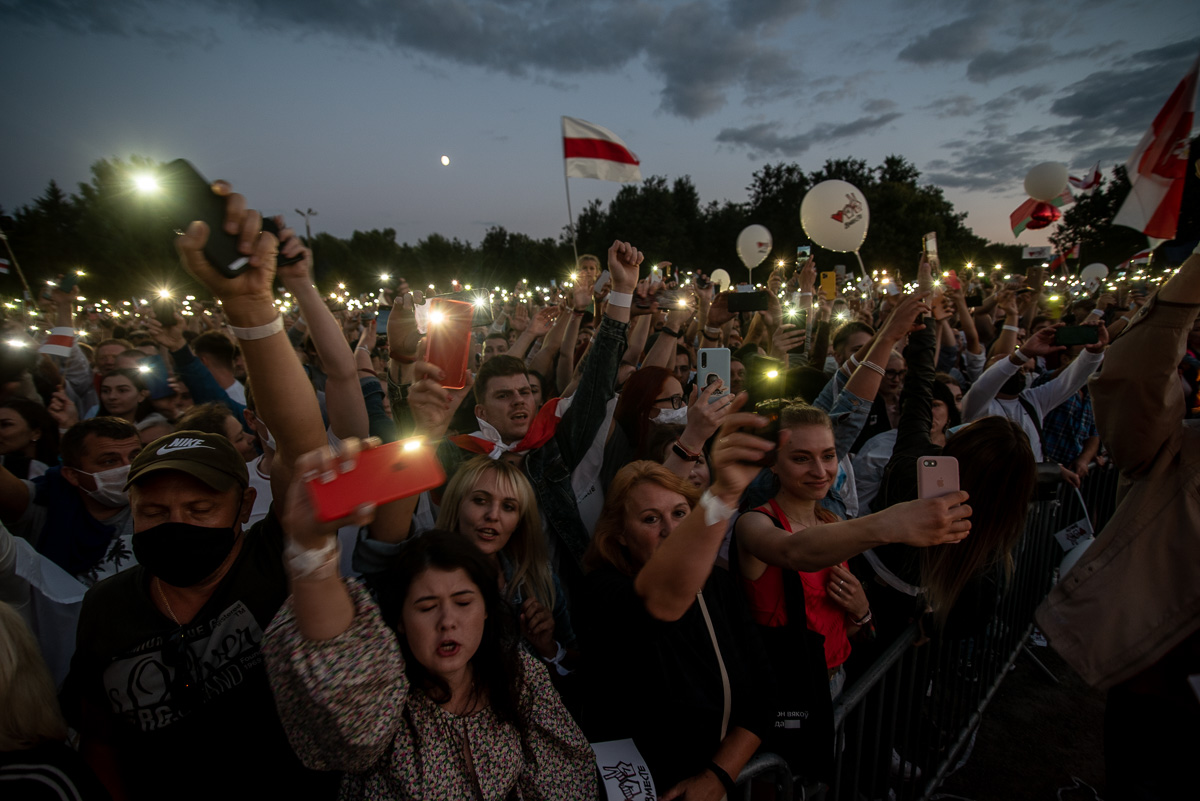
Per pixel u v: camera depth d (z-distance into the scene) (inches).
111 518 98.3
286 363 54.2
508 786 59.2
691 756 67.8
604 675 72.3
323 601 46.1
